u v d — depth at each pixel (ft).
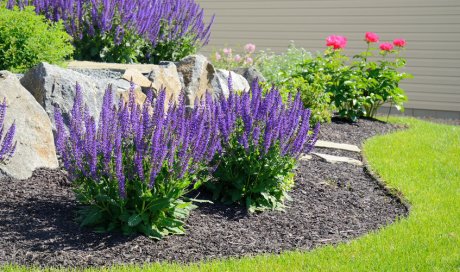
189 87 31.53
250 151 21.26
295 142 21.36
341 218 21.53
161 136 17.43
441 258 17.38
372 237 19.12
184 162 17.74
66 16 34.19
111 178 17.57
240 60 48.91
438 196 24.26
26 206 19.02
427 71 50.83
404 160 30.53
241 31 57.31
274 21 56.03
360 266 16.40
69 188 20.97
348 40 53.57
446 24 49.98
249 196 21.66
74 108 18.11
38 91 23.82
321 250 17.83
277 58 47.47
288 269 16.11
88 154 17.26
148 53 38.60
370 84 42.63
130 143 17.94
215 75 33.60
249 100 21.42
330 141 34.12
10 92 21.98
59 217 18.53
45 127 22.84
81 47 34.94
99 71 28.96
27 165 21.61
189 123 18.34
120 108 18.72
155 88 28.68
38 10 33.58
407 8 51.21
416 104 51.37
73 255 16.26
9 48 27.58
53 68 24.35
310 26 54.80
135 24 35.29
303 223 20.68
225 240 18.48
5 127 21.27
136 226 18.15
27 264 15.49
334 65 42.14
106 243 17.26
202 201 19.74
